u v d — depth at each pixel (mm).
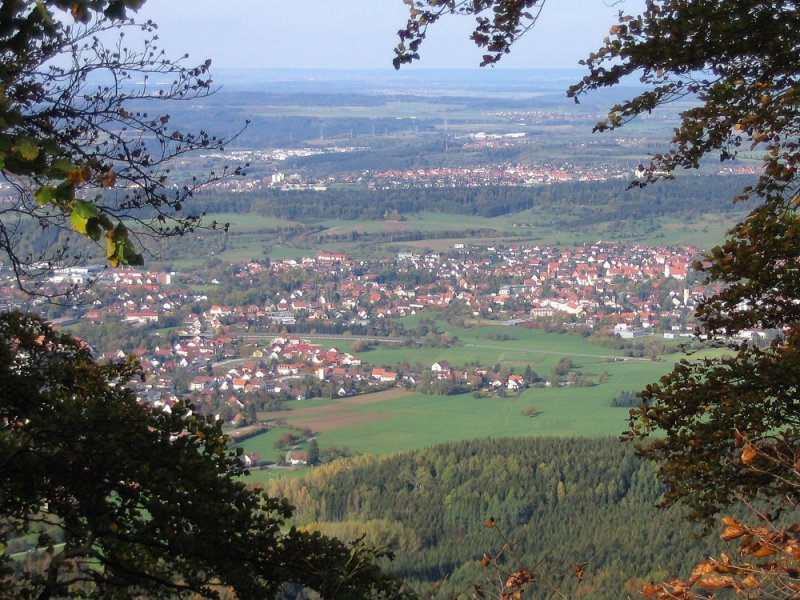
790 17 11805
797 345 11445
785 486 10641
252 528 11383
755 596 6000
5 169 5211
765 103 11688
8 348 12766
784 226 12078
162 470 11195
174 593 11281
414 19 12312
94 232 5105
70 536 11375
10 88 9836
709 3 11859
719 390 11633
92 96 11328
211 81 11828
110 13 5535
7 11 5488
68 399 11781
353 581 11164
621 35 12367
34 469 10844
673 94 12844
